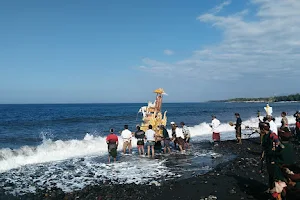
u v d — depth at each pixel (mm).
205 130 27172
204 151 16328
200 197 7980
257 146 17609
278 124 32500
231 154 15180
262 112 66375
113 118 48094
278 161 6473
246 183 9086
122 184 9789
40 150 15852
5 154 14352
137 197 8266
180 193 8461
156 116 18219
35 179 10922
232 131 27500
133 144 19766
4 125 34875
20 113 67375
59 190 9336
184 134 17125
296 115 18375
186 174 11008
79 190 9250
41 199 8508
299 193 5906
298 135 17781
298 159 12453
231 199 7566
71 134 25750
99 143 18688
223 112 68750
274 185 6508
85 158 15203
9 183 10367
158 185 9453
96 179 10781
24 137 23672
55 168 12805
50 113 67688
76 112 73812
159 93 18500
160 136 16312
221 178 9836
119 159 14547
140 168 12336
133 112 73500
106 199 8188
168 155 15336
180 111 77062
